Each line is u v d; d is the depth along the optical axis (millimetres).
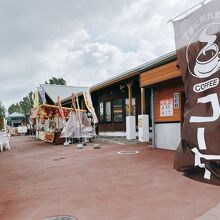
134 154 10195
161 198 4973
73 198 5414
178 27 6949
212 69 5945
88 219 4312
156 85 11320
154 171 7070
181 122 10375
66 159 10406
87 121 17453
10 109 87125
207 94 5980
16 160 11336
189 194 5043
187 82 6570
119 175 6957
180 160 6562
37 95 23672
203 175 6141
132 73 13758
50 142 18781
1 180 7703
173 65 9516
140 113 17172
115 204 4867
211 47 6039
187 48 6633
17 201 5609
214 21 6051
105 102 20062
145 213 4344
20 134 36906
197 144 6059
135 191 5520
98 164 8656
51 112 20359
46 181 7082
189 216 4086
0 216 4809
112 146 13531
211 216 4008
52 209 4902
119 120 18578
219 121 5629
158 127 11695
